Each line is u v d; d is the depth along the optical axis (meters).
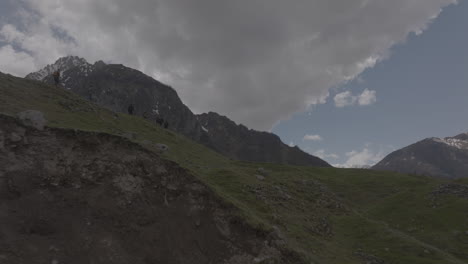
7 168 16.09
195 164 36.59
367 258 24.72
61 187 16.75
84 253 14.23
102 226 15.94
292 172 57.59
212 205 20.55
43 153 17.59
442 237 32.50
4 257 12.33
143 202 18.31
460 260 27.30
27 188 15.86
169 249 16.72
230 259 17.81
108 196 17.48
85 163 18.30
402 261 24.33
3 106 26.50
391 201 46.03
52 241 14.12
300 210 31.61
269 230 20.58
